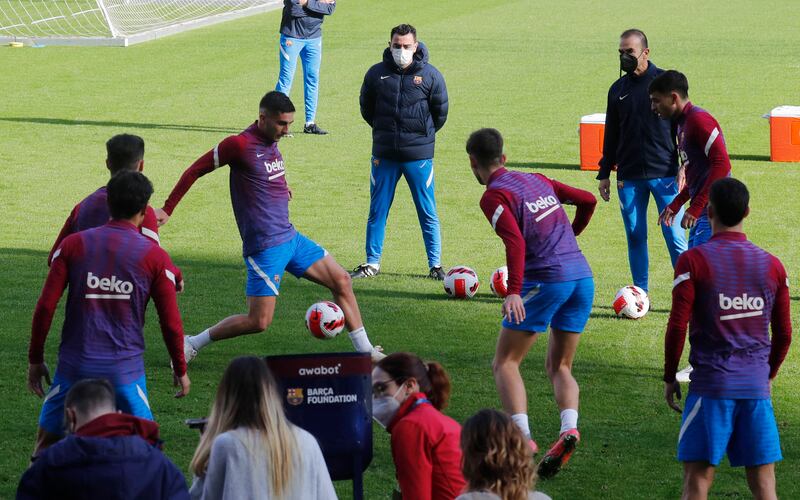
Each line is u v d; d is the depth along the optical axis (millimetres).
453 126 30469
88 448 7188
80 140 28406
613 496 10648
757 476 9656
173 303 9914
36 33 45969
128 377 9844
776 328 9742
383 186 18156
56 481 7164
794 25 47906
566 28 47562
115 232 9797
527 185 11625
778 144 26094
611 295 17328
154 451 7379
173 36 45625
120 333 9812
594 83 36281
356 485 8828
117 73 37938
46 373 10156
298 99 33969
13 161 26141
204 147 27891
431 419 8367
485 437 7039
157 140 28547
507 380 11602
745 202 9586
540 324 11625
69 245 9750
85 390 7617
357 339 14328
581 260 11719
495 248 20078
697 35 45688
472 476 7082
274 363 8672
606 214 22422
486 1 55062
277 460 7508
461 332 15562
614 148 16531
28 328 15430
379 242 18406
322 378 8711
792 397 13148
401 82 17781
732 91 34812
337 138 29125
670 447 11789
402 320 16078
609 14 51500
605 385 13570
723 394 9438
